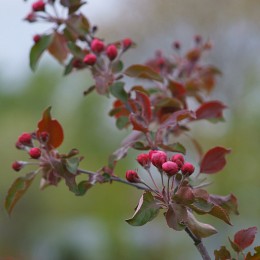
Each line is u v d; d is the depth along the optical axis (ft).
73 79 41.45
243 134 35.19
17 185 10.32
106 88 11.16
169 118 10.28
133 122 10.16
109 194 39.24
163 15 48.62
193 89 13.74
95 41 11.35
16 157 37.01
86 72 41.19
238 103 37.35
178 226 8.48
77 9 11.93
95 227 38.70
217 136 35.76
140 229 36.68
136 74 11.34
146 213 8.50
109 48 11.25
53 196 38.81
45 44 11.98
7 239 37.93
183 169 8.78
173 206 8.56
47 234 38.42
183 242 35.88
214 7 47.11
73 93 41.16
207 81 13.92
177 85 12.41
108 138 39.65
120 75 11.34
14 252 37.83
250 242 9.22
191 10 48.19
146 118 10.67
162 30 48.85
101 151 39.37
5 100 40.68
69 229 38.58
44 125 10.07
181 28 48.88
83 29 11.96
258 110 36.14
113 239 37.42
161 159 8.75
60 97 41.34
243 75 40.06
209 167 10.43
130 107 11.09
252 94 37.65
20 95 41.42
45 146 10.04
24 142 10.12
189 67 13.91
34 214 38.52
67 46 11.50
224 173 33.55
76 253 37.68
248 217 33.35
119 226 38.09
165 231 35.99
